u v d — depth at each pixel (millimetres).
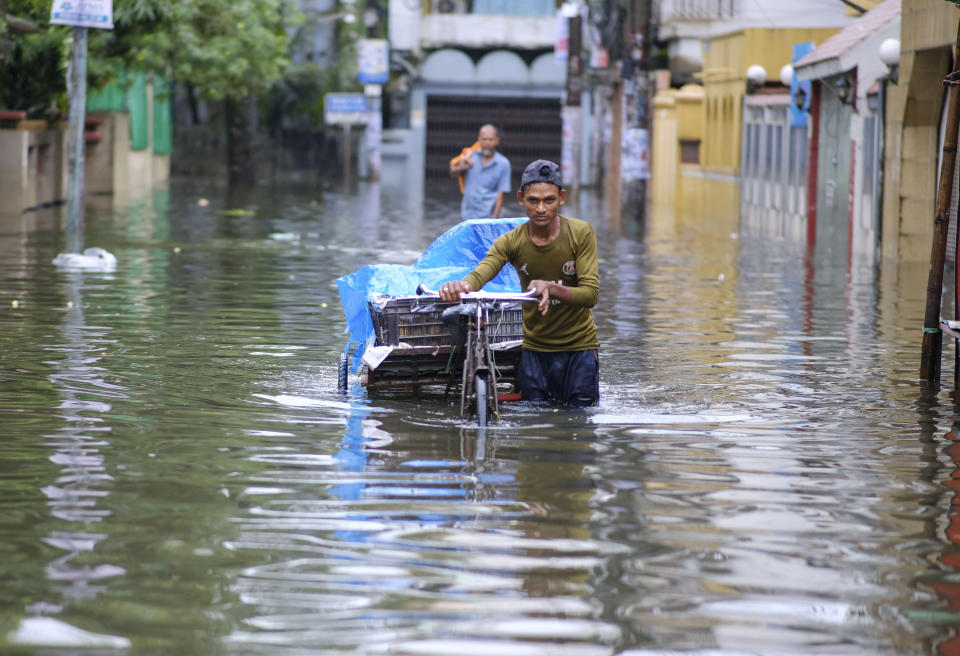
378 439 14625
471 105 98688
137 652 8445
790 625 9070
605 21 91000
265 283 30156
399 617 9109
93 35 49750
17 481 12570
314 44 101875
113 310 24922
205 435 14688
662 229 52562
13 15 46969
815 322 25000
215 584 9727
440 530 11148
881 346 22062
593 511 11820
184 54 64125
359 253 38562
